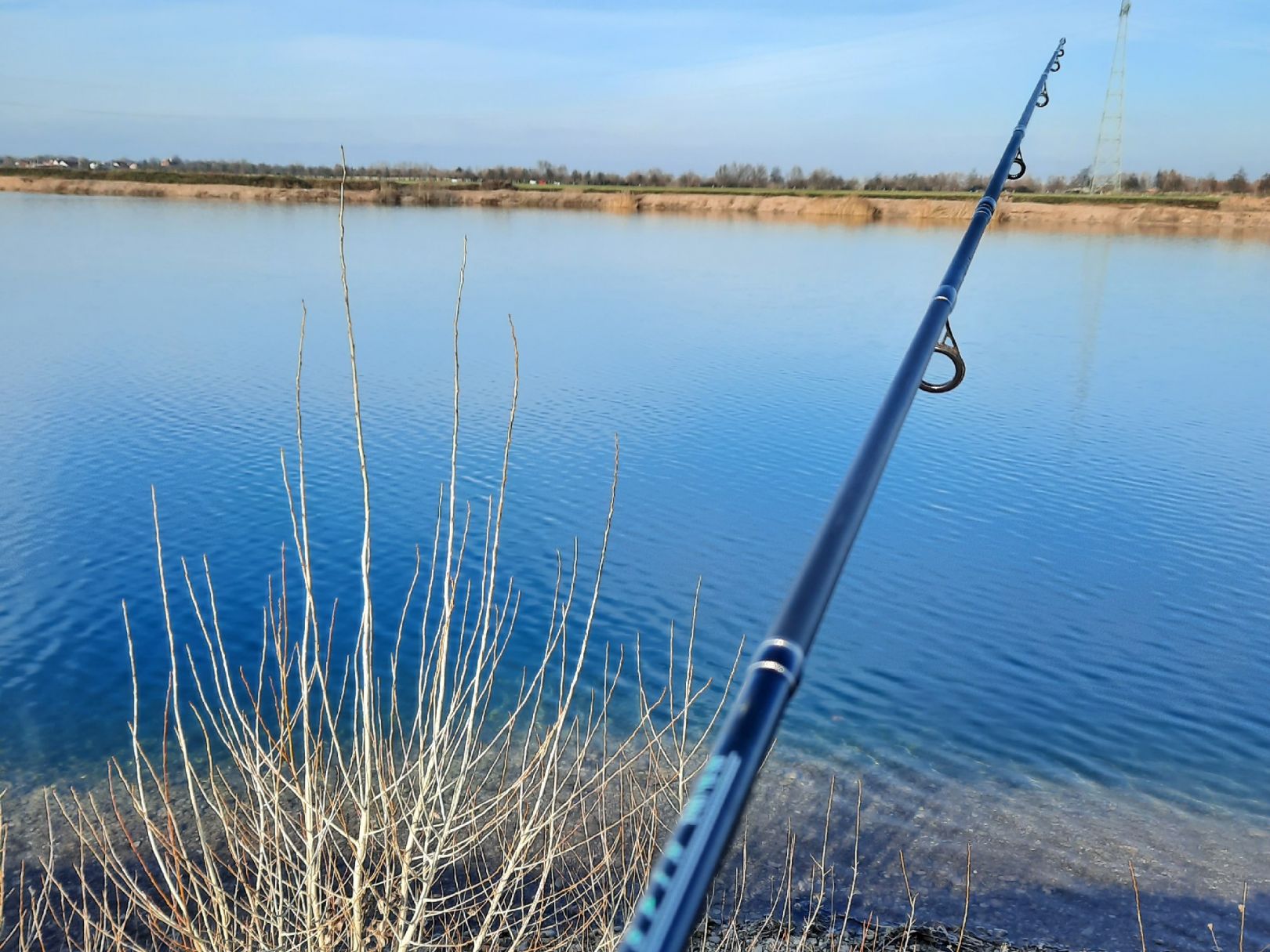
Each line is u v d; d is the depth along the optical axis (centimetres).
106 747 770
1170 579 1138
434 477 1420
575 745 741
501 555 1155
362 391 1916
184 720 805
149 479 1377
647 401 1881
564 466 1483
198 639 941
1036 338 2606
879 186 10400
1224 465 1548
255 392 1875
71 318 2567
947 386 205
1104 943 595
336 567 1107
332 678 855
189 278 3350
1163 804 736
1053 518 1321
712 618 1016
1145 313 2994
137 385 1908
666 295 3194
